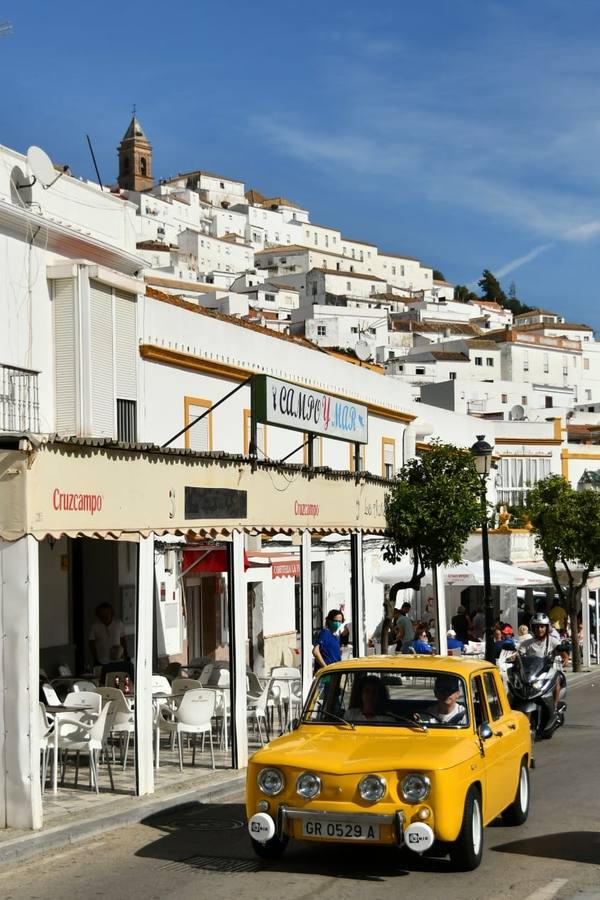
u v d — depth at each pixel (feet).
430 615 130.21
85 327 63.21
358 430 73.97
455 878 30.71
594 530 107.65
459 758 30.86
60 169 68.03
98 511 40.14
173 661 77.97
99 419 64.95
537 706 61.00
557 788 45.75
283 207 623.77
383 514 76.59
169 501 45.34
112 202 72.74
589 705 82.07
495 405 363.97
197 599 83.41
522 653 63.57
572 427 265.54
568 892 29.17
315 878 30.71
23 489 36.14
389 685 34.32
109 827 37.78
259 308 422.82
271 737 59.06
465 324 483.10
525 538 128.06
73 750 48.19
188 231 522.06
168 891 29.48
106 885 30.25
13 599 36.40
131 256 71.46
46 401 62.69
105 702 48.96
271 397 57.67
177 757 53.36
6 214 58.59
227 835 36.65
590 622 132.57
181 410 76.84
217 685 60.54
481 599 132.98
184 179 626.64
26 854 33.73
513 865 32.32
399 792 29.71
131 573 72.02
